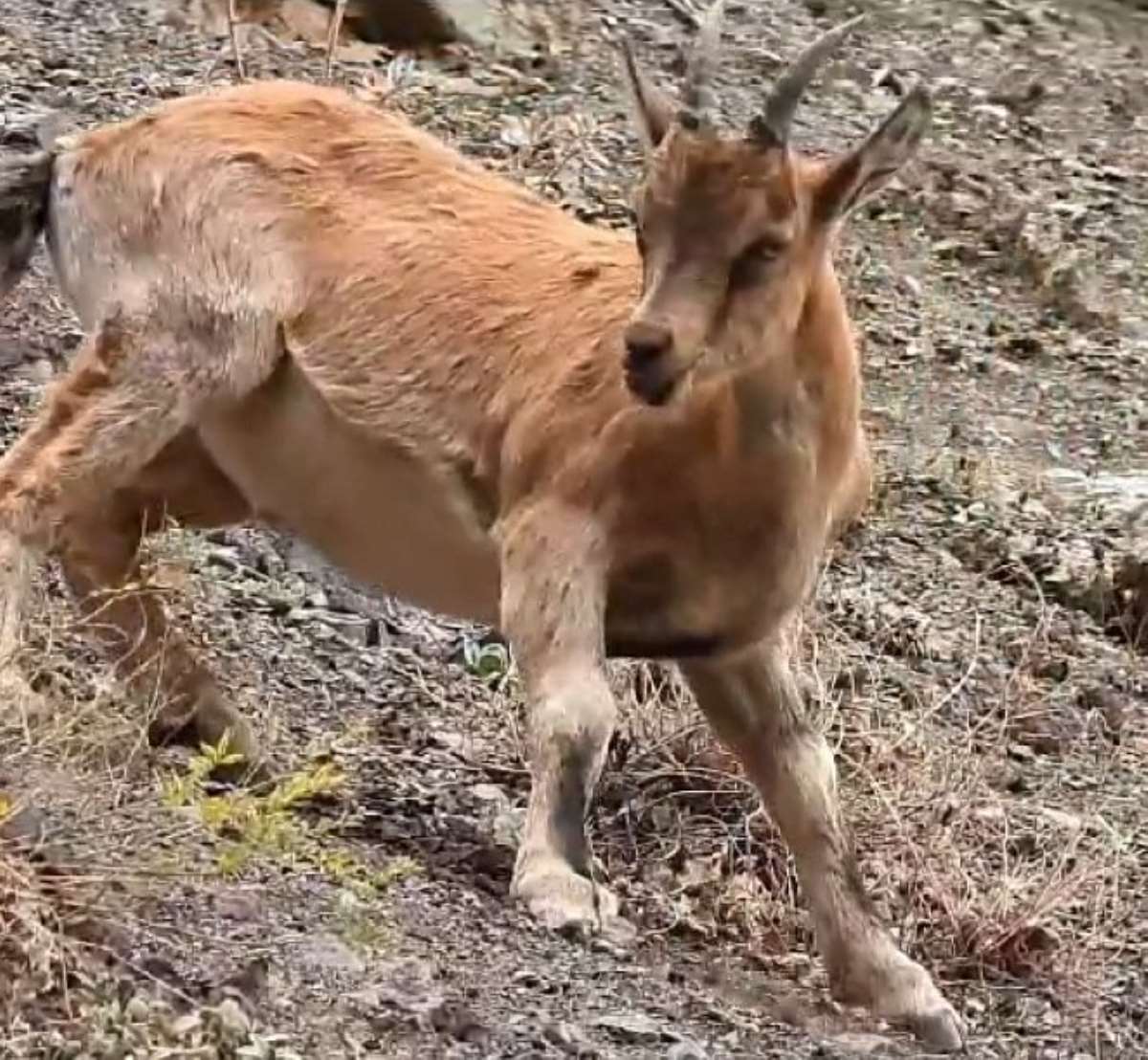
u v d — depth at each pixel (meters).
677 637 18.11
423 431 18.50
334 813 18.80
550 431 17.64
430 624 23.08
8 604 18.67
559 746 17.22
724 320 16.47
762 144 16.58
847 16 44.72
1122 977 20.17
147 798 16.23
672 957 18.05
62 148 20.52
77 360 19.58
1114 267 37.16
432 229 19.09
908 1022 17.80
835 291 17.59
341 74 35.78
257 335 19.09
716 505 17.42
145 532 19.92
